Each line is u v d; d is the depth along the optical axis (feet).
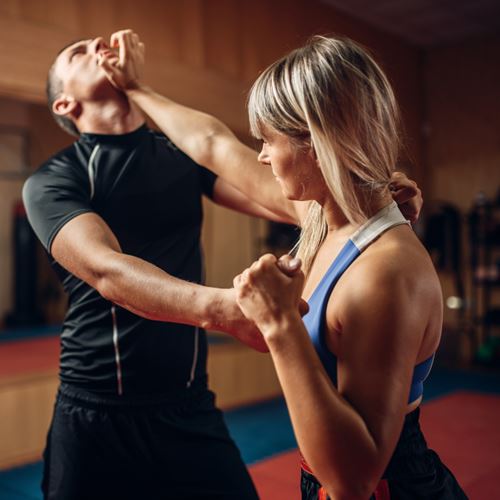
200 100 15.89
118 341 5.14
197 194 5.76
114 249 4.12
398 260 3.01
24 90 12.60
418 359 3.19
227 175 4.76
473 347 22.36
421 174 23.21
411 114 22.76
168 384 5.27
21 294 26.43
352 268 3.15
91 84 5.38
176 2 15.37
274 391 17.10
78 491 5.18
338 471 2.77
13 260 27.17
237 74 16.87
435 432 13.25
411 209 3.69
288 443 13.08
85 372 5.24
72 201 4.68
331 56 3.14
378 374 2.83
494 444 12.35
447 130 23.02
